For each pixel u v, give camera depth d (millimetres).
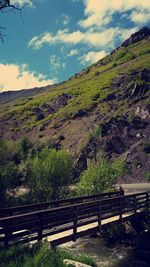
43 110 130000
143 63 129375
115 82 121250
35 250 13625
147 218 25359
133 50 175625
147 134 83375
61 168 31750
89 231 19484
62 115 111188
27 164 31766
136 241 23109
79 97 123312
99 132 82500
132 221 24906
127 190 51094
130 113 94438
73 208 18203
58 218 17203
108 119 93312
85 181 30406
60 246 22469
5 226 14062
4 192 28094
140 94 104938
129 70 124500
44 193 30734
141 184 63344
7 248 13836
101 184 29984
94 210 20125
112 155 77750
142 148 77438
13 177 29344
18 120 126188
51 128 106438
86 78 164750
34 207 19375
